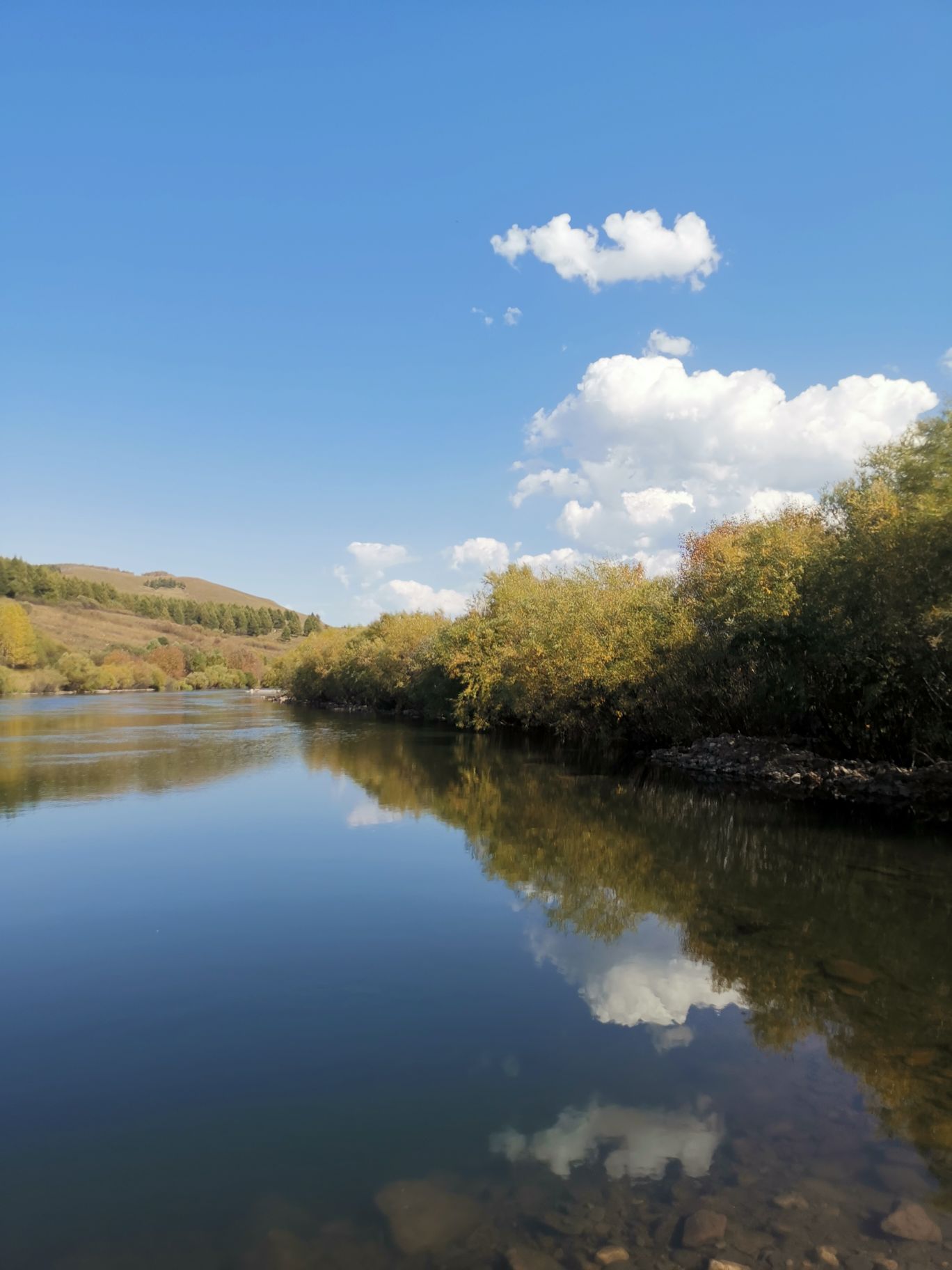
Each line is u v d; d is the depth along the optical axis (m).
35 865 18.23
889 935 13.12
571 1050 9.07
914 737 27.53
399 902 15.20
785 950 12.46
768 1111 7.69
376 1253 5.70
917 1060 8.77
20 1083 8.45
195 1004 10.51
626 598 43.03
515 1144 7.14
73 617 199.00
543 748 46.41
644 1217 6.04
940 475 23.56
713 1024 9.74
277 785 30.91
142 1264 5.65
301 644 125.81
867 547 24.59
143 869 17.83
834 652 27.41
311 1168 6.82
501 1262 5.55
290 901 15.30
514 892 15.84
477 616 63.19
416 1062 8.80
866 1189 6.39
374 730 61.25
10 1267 5.63
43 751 43.84
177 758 40.78
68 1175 6.80
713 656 35.19
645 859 18.56
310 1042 9.35
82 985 11.23
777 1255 5.58
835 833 21.25
